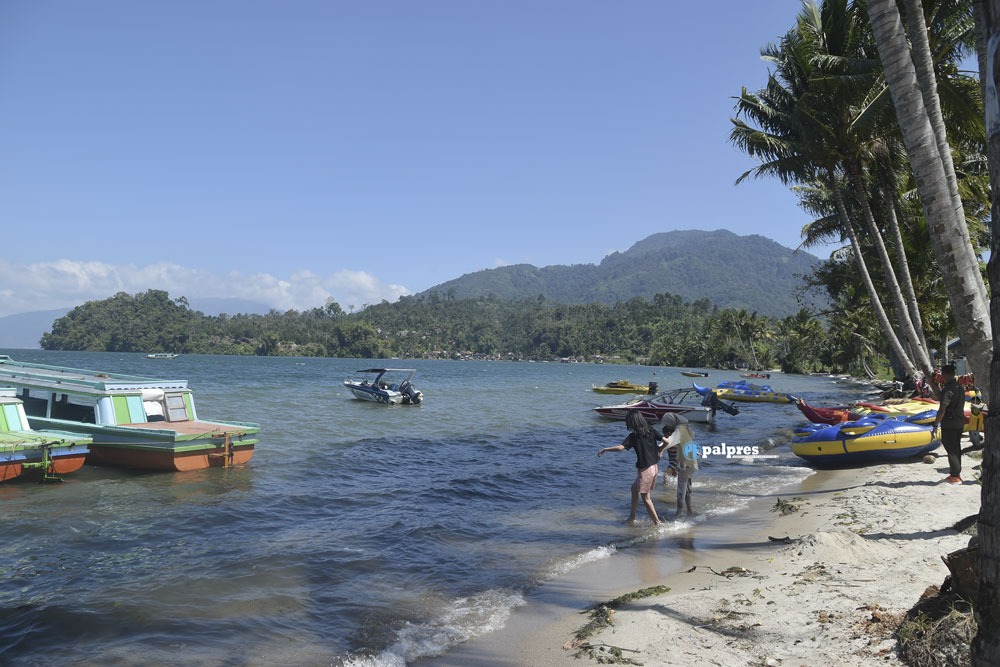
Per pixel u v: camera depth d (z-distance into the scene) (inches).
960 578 175.5
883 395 1430.9
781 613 221.8
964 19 658.8
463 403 1596.9
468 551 343.6
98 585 280.1
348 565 313.9
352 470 601.9
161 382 637.3
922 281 1325.0
